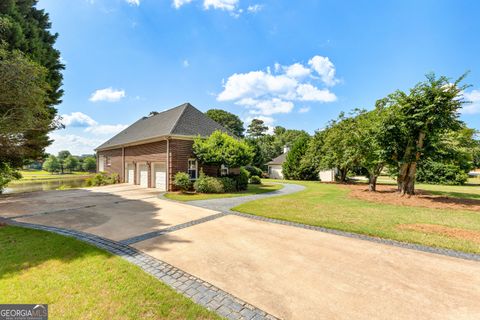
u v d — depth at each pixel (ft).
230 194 40.78
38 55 38.04
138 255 13.57
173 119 52.13
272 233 17.92
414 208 27.22
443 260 12.74
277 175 108.99
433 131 31.94
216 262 12.59
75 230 18.72
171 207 28.68
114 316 7.95
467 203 30.19
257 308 8.51
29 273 11.09
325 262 12.55
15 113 23.91
